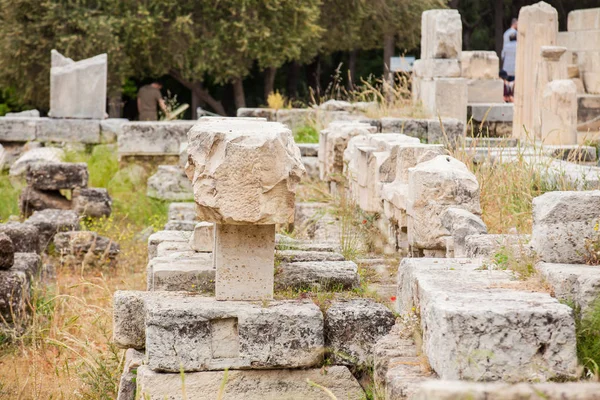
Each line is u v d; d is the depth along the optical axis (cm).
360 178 1395
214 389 779
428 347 646
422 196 1045
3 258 1280
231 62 4362
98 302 1409
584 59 2927
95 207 2130
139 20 4172
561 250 746
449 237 1023
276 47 4338
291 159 779
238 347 782
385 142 1343
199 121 970
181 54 4328
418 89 2531
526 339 605
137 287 1537
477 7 5512
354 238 1266
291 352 784
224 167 765
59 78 2873
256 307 789
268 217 773
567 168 1374
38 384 1048
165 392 773
